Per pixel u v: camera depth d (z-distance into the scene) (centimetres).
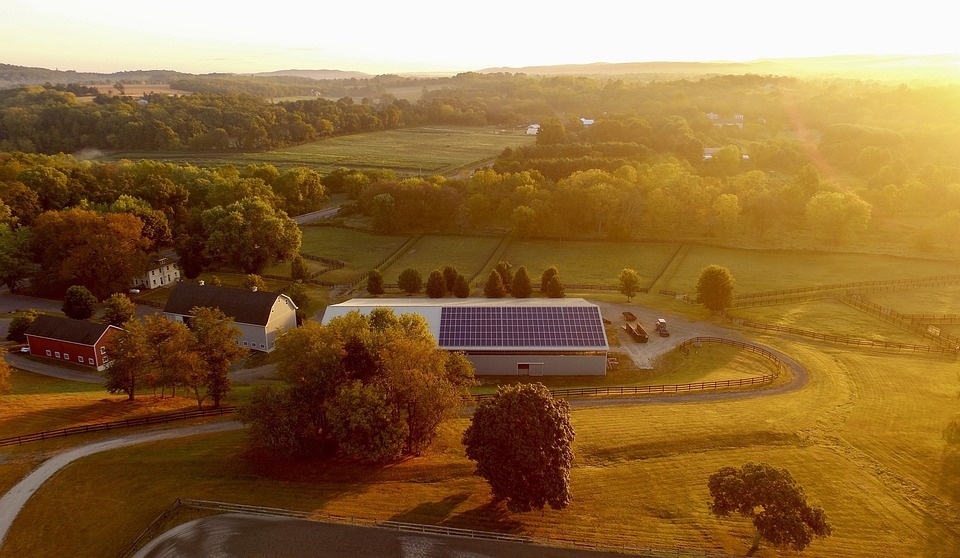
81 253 9238
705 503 4125
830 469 4528
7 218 10762
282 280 10688
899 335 7912
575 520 3956
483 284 10450
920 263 11294
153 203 12812
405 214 13725
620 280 9369
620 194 12988
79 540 3712
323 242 13062
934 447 4822
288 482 4378
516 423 3838
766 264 11369
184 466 4575
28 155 16038
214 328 5716
